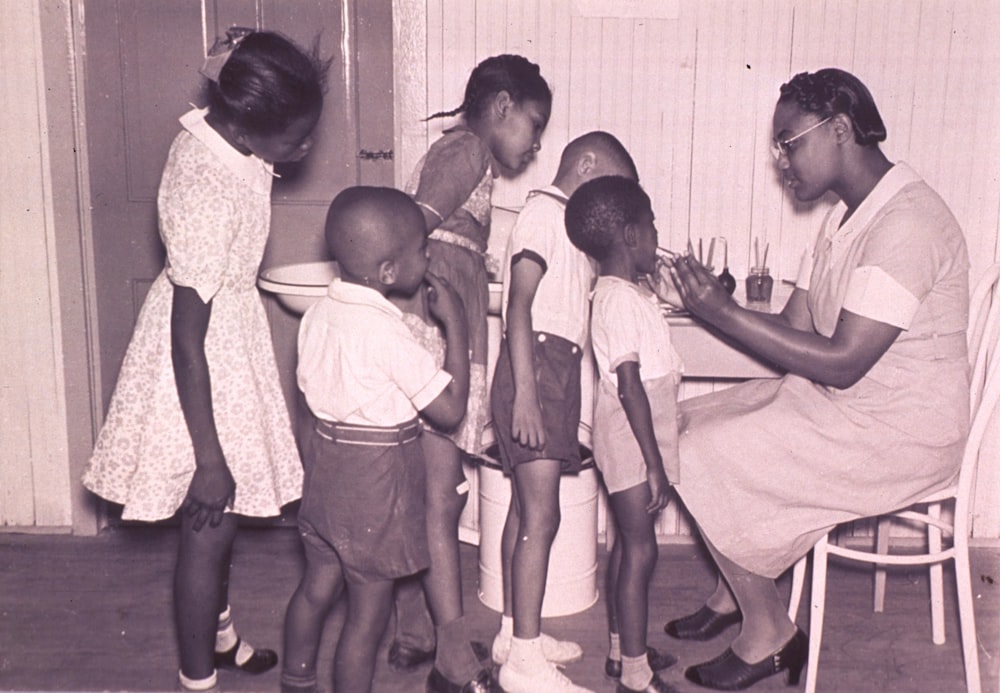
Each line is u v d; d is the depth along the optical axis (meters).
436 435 2.23
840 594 2.86
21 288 3.08
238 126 1.96
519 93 2.24
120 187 3.09
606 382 2.23
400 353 1.95
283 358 3.18
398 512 1.99
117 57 3.02
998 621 2.71
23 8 2.94
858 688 2.38
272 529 3.25
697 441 2.27
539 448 2.17
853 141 2.21
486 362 2.29
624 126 3.00
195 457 1.99
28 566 2.99
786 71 2.95
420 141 3.03
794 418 2.22
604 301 2.19
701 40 2.95
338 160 3.08
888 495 2.21
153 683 2.37
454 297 2.08
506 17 2.96
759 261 3.00
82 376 3.12
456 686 2.28
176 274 1.93
